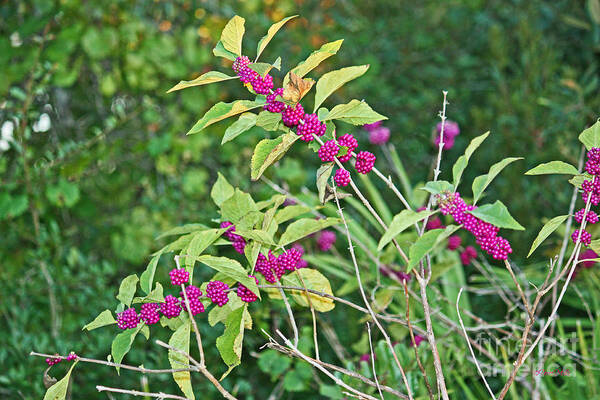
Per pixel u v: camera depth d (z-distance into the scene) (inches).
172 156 101.5
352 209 102.6
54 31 96.4
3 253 88.4
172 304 47.1
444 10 147.4
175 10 115.3
